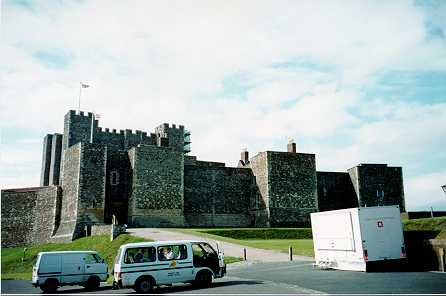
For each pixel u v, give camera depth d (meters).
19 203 53.22
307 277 18.50
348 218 20.66
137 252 17.11
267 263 25.77
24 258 43.00
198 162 63.44
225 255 28.88
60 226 49.25
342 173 63.91
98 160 49.12
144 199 49.84
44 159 75.75
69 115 65.81
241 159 66.94
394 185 63.53
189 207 54.09
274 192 55.28
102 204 48.22
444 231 20.69
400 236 20.25
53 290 22.58
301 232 46.09
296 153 58.03
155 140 71.62
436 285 14.63
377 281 16.22
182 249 17.73
